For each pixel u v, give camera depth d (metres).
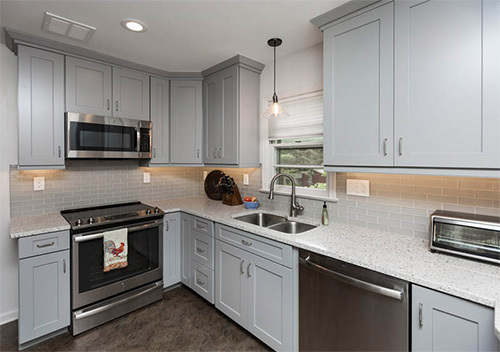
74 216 2.38
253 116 2.71
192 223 2.67
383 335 1.35
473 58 1.25
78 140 2.30
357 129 1.65
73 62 2.31
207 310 2.48
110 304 2.27
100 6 1.68
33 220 2.24
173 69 2.88
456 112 1.30
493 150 1.21
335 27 1.75
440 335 1.17
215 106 2.82
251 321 2.04
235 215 2.44
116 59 2.53
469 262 1.37
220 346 2.01
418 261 1.38
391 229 1.88
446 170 1.33
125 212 2.56
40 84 2.15
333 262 1.54
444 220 1.46
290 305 1.75
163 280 2.71
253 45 2.27
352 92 1.67
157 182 3.26
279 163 2.73
